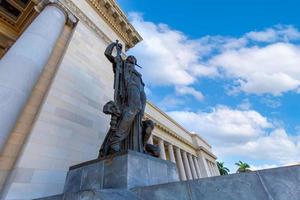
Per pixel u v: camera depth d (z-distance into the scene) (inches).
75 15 517.7
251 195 111.0
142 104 301.6
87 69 485.4
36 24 395.9
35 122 312.3
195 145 1749.5
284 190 104.9
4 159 266.1
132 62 330.6
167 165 251.8
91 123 424.2
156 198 140.9
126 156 194.4
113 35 706.2
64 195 131.5
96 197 111.6
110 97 535.2
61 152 328.2
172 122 1440.7
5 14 617.6
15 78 287.0
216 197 120.0
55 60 429.7
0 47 612.4
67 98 388.8
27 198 251.8
